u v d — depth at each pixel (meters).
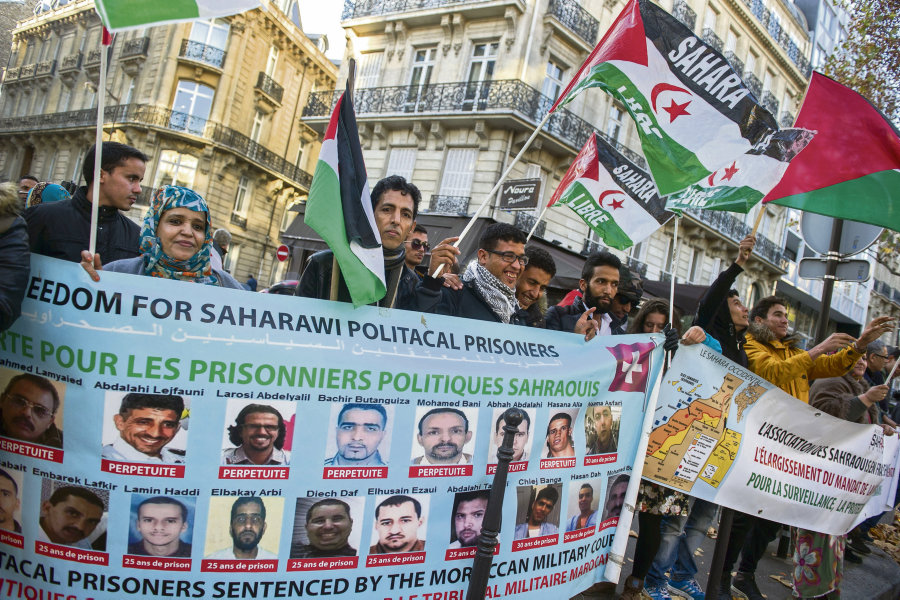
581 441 2.88
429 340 2.40
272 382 2.03
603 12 19.59
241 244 28.86
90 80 31.88
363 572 2.18
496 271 3.04
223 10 1.77
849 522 4.02
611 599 3.41
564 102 3.12
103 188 2.85
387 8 20.05
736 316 3.81
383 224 2.53
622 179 3.97
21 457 1.84
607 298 3.81
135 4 1.72
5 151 37.34
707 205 3.14
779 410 3.60
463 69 18.47
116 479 1.84
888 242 9.96
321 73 32.69
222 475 1.95
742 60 24.56
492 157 17.50
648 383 3.18
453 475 2.41
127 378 1.87
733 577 4.42
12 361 1.85
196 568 1.91
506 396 2.57
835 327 33.28
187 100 26.77
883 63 9.34
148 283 1.93
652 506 3.26
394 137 19.58
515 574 2.62
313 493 2.09
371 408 2.21
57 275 1.86
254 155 28.50
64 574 1.82
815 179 3.71
